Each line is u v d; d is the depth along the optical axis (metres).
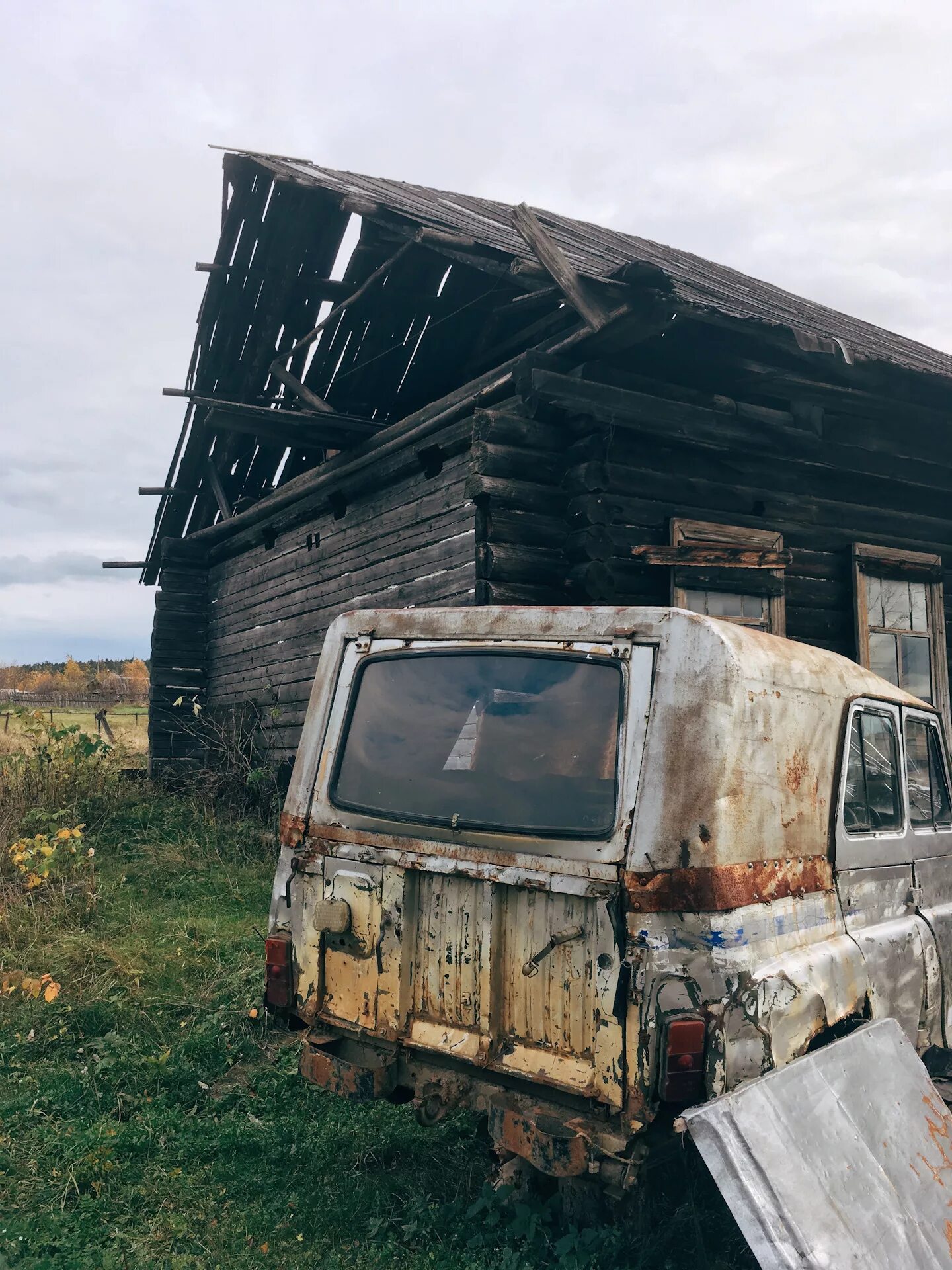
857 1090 2.94
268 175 9.48
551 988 2.99
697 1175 3.36
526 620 3.43
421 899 3.34
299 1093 4.27
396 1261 3.08
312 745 3.81
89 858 7.60
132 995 5.16
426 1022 3.27
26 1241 3.01
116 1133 3.72
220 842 9.20
